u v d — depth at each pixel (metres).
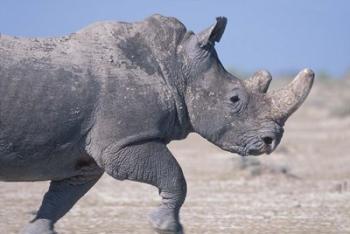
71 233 43.19
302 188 61.91
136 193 59.38
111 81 30.69
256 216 49.28
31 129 29.81
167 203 31.52
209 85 32.53
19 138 29.81
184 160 83.75
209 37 32.25
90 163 31.98
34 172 30.84
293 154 88.94
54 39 31.14
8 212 50.12
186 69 32.25
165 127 31.70
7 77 29.61
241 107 32.72
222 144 33.03
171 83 31.89
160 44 32.06
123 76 30.91
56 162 30.83
